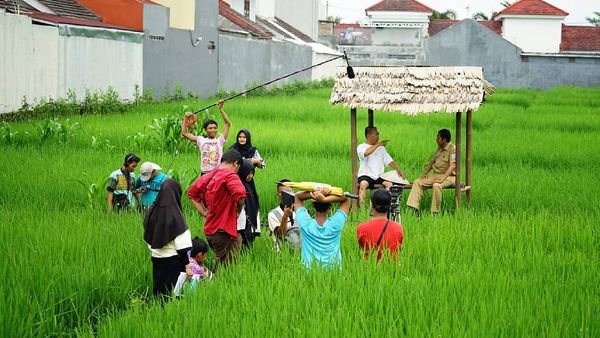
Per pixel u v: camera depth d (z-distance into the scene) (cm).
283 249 1016
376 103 1428
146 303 893
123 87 3197
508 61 6450
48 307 804
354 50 6531
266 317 758
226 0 5722
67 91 2797
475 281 870
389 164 1459
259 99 3778
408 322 749
